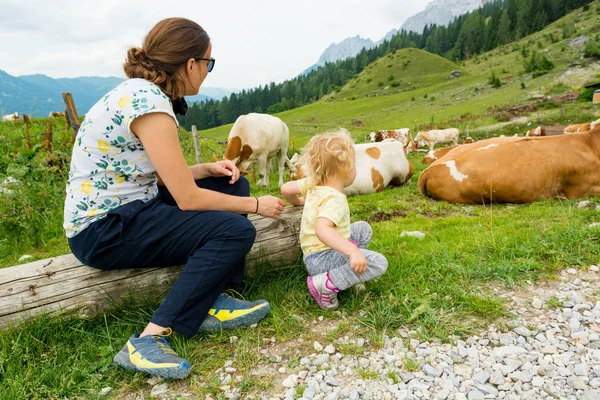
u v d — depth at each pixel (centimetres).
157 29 235
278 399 213
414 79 12725
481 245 384
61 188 698
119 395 224
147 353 228
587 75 7012
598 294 292
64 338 264
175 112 266
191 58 238
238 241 250
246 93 19612
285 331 271
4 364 239
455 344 248
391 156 852
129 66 237
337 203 271
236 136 991
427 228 507
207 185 310
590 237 371
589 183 594
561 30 13862
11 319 260
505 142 635
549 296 295
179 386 228
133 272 284
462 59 17688
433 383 217
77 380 234
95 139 230
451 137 2609
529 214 522
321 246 288
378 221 582
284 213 354
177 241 249
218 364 243
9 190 687
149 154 224
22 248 550
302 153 295
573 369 220
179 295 243
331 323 279
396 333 263
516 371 221
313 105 12188
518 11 17362
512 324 263
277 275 343
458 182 643
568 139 610
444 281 317
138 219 244
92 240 244
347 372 229
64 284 272
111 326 277
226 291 308
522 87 7169
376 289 312
